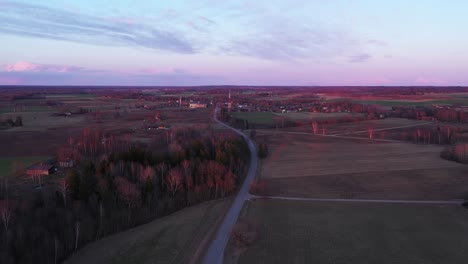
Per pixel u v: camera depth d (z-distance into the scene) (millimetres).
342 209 64438
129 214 59531
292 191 75875
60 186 67312
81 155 98625
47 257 46938
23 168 86312
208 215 61406
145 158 81062
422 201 68750
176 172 71375
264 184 80500
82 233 52688
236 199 70562
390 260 45719
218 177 72938
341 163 100438
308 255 46938
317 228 55594
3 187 70188
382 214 61750
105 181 64750
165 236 53469
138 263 45875
